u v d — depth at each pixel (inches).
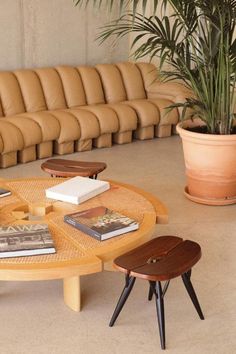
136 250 99.2
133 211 116.6
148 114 247.8
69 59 258.7
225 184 165.9
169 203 170.6
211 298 114.8
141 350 97.0
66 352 96.2
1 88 221.0
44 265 92.2
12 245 96.5
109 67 257.3
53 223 109.9
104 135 237.9
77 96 242.4
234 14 146.9
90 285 120.0
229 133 163.6
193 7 152.9
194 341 99.9
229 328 104.2
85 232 104.9
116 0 266.8
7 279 90.9
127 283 100.5
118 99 255.8
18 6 235.9
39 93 231.3
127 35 276.2
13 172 202.2
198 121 173.9
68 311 109.2
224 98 158.7
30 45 243.9
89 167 147.4
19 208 117.5
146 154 229.3
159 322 96.8
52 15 247.4
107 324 104.8
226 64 154.2
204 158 163.3
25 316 107.3
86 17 258.8
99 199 123.5
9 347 97.5
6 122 207.3
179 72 166.6
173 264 93.7
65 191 123.3
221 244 141.2
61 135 220.8
